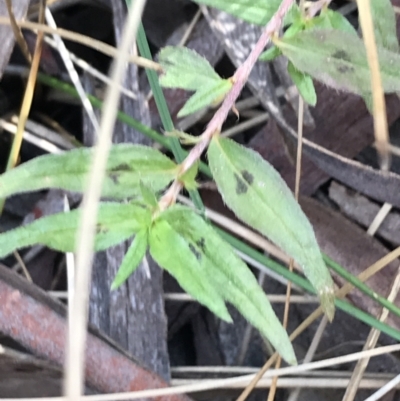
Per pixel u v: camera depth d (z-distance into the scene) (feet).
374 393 0.97
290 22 0.77
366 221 1.07
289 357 0.67
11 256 1.05
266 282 1.12
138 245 0.66
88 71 1.08
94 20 1.14
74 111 1.18
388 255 0.96
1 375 0.86
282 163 1.05
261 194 0.70
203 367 1.05
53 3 1.08
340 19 0.77
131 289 0.98
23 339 0.82
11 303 0.82
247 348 1.11
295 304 1.12
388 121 1.02
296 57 0.71
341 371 1.04
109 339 0.88
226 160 0.70
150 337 0.97
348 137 1.02
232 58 0.99
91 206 0.48
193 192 0.89
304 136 1.01
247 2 0.74
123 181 0.69
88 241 0.48
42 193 1.09
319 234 1.04
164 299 1.04
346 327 1.08
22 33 1.02
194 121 1.06
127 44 0.50
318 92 0.99
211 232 0.67
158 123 1.05
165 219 0.67
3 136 1.11
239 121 1.15
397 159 1.05
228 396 1.02
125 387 0.83
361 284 0.94
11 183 0.65
